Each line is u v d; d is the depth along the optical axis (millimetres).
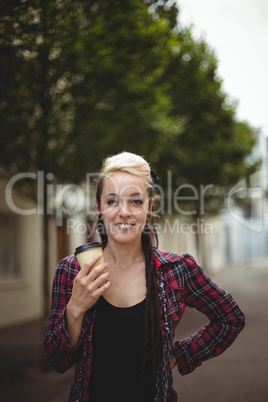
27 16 3352
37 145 5039
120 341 1504
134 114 5574
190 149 9688
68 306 1417
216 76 9617
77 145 5250
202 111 9492
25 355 6227
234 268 31141
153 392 1469
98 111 5445
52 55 4508
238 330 1722
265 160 12109
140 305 1542
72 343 1445
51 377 5016
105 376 1494
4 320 9109
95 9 3869
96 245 1450
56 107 5316
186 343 1742
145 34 4656
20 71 4590
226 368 5254
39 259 10453
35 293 10211
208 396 4254
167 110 6363
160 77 6645
